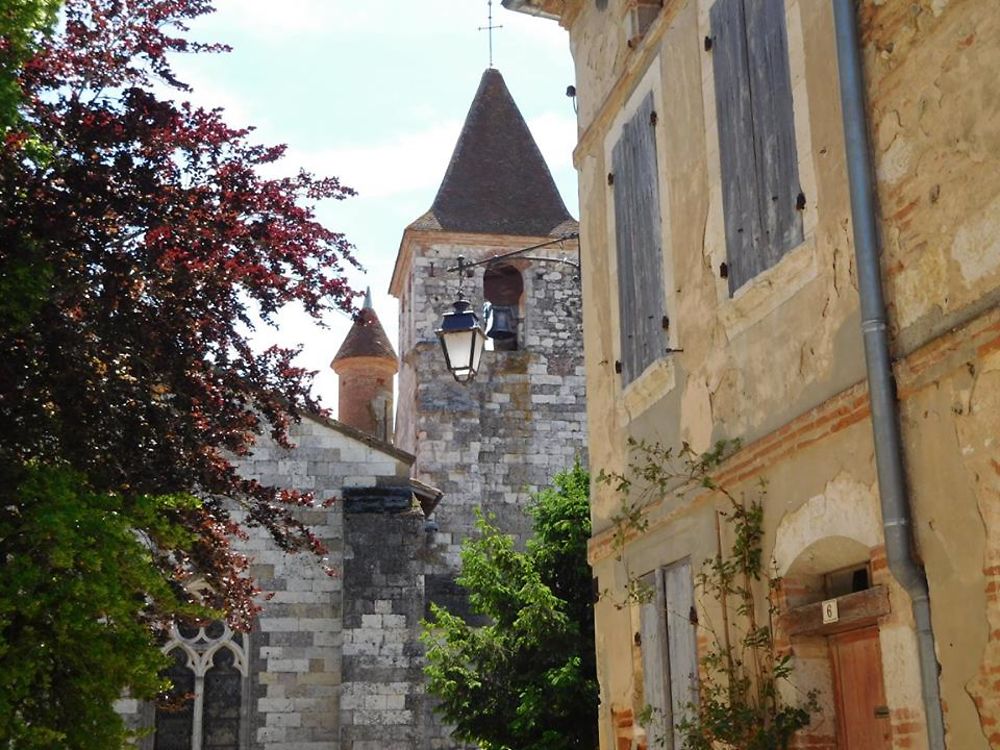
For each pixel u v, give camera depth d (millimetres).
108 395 10562
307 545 12609
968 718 6957
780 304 9164
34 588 9031
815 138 8750
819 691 8711
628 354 11969
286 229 11219
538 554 20609
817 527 8508
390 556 23719
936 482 7293
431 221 33438
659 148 11438
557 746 18609
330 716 23266
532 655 19562
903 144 7797
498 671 19594
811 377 8727
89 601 9031
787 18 9148
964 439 7074
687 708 9977
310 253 11312
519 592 19516
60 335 10156
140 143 10703
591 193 13344
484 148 35438
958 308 7242
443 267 33250
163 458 11078
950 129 7391
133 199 10547
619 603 11914
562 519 20750
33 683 9195
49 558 9219
